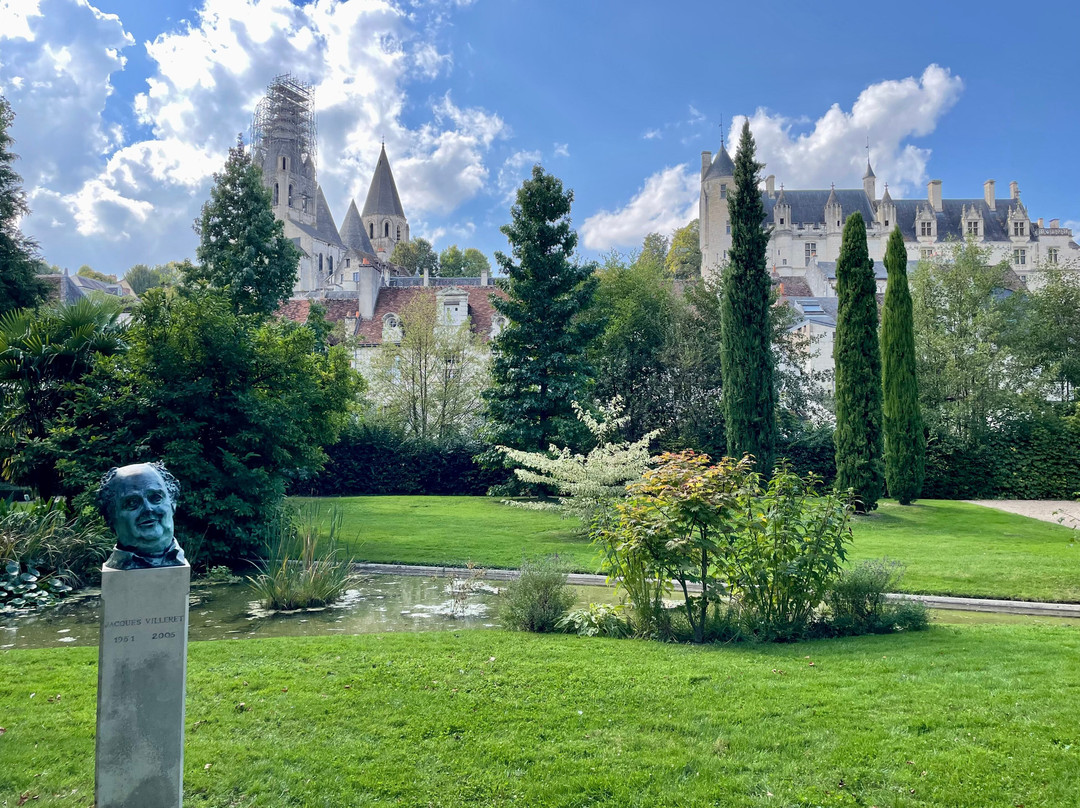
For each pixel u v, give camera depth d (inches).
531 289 941.8
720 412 1108.5
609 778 159.8
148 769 135.4
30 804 151.8
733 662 243.6
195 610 373.1
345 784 158.9
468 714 196.2
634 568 295.0
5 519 423.5
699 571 308.5
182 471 473.7
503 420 962.1
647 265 1270.9
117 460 474.0
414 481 1083.3
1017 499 986.1
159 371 483.5
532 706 201.6
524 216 961.5
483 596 403.9
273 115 4156.0
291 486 1072.8
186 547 469.4
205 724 190.4
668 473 297.6
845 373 792.9
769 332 812.0
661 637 288.5
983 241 3609.7
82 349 508.1
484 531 630.5
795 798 151.0
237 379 514.6
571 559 491.2
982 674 225.8
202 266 1009.5
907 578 418.3
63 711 203.0
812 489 306.0
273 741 179.9
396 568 471.5
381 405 1244.5
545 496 923.4
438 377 1291.8
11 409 501.7
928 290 1208.8
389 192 5049.2
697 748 174.7
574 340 949.2
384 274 2849.4
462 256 3878.0
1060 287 1278.3
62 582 411.2
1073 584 401.7
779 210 3705.7
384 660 249.0
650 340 1174.3
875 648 263.4
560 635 294.5
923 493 1021.2
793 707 198.2
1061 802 145.7
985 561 469.1
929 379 1074.1
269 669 238.4
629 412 1132.5
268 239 1019.3
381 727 188.2
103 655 133.6
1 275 910.4
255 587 430.3
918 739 175.6
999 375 1045.2
